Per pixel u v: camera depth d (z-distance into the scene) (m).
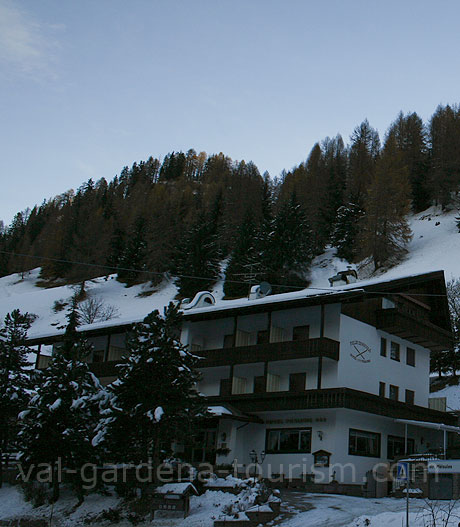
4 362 34.31
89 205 162.62
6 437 34.44
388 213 88.56
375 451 35.78
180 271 92.75
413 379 40.84
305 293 37.03
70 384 29.20
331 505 25.31
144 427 26.02
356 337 36.69
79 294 97.69
